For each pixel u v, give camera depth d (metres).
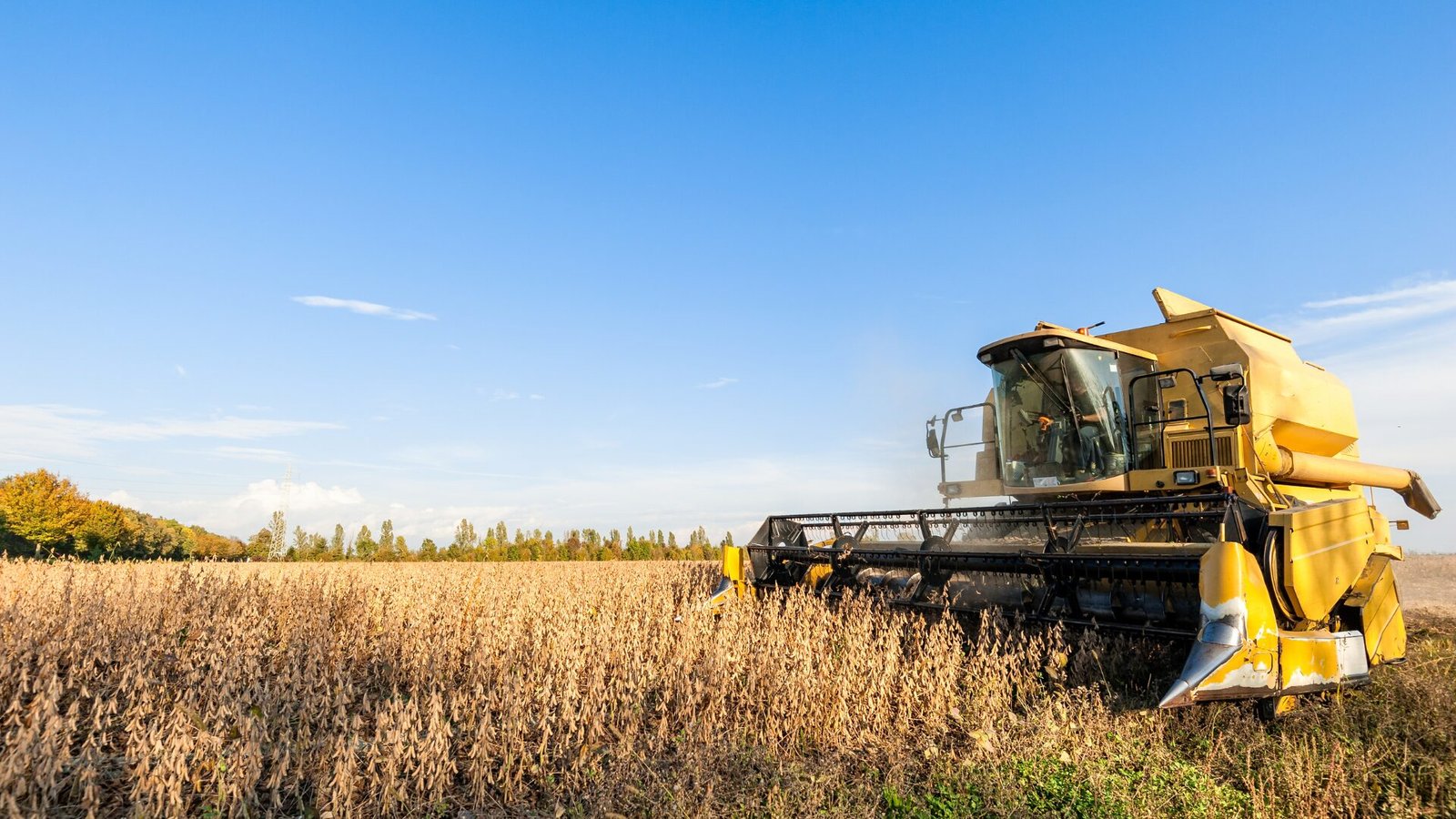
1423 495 12.48
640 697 6.32
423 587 12.06
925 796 4.90
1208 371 9.38
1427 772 5.23
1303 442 10.14
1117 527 7.56
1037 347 9.35
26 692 5.95
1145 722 6.04
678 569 15.87
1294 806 4.72
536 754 5.59
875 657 6.87
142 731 5.02
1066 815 4.57
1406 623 12.55
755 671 6.89
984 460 10.23
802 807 4.62
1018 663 6.89
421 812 4.69
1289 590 6.57
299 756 4.77
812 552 9.64
